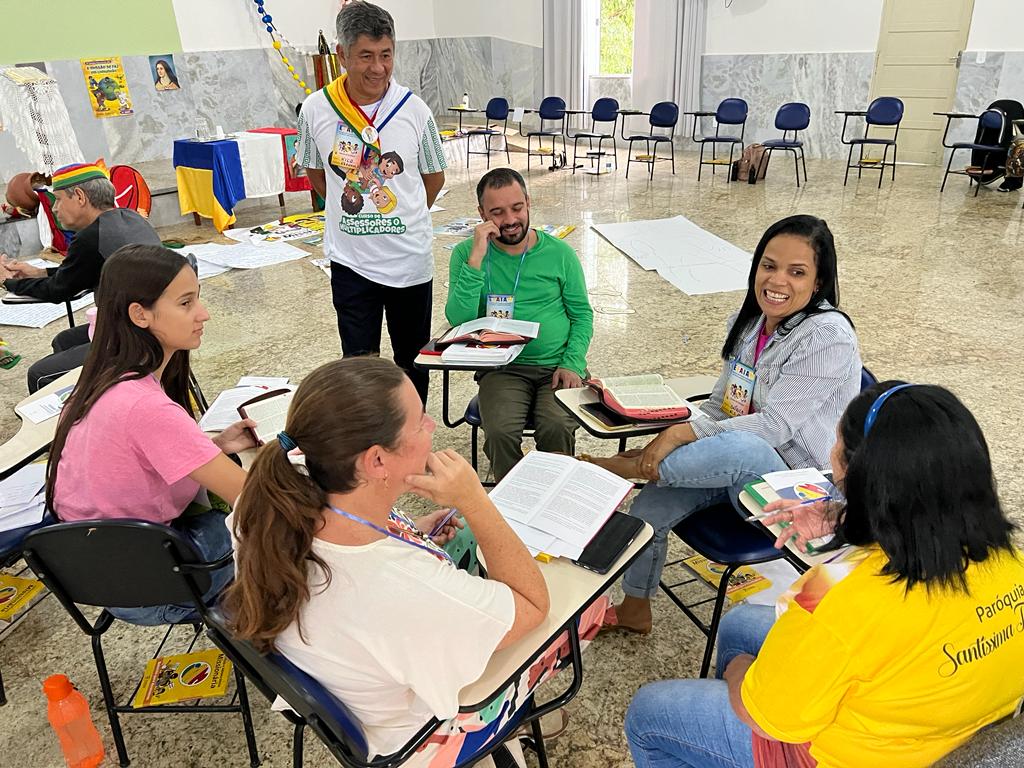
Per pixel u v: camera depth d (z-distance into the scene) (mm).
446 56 11133
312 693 1080
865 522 1059
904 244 5691
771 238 1917
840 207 6867
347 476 1019
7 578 2461
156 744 1867
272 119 8969
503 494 1576
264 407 2002
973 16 7727
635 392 2070
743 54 9180
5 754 1853
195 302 1676
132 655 2156
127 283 1579
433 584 1043
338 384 1012
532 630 1234
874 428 1021
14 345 4297
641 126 9953
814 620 1038
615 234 6199
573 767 1774
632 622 2131
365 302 3172
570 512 1501
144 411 1557
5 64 6543
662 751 1387
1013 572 1019
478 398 2672
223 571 1752
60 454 1638
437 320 4609
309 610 1035
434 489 1134
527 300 2674
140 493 1630
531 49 10211
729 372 2160
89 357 1644
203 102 8195
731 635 1584
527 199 2549
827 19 8562
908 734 1027
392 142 2895
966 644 984
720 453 1799
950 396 1019
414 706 1165
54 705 1708
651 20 9312
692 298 4812
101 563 1506
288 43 8922
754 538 1862
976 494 968
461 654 1062
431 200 3199
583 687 2002
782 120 8078
